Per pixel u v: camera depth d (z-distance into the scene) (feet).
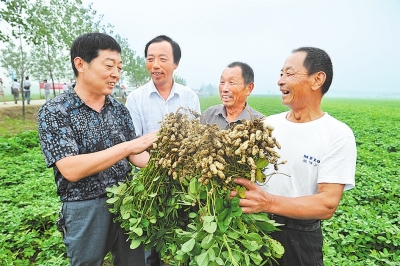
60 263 11.14
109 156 6.56
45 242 12.45
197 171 5.85
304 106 6.82
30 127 44.37
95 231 7.33
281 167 7.01
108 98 7.88
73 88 7.43
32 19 39.75
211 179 5.55
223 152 5.40
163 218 6.96
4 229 13.44
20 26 40.04
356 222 13.71
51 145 6.74
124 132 8.18
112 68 6.94
